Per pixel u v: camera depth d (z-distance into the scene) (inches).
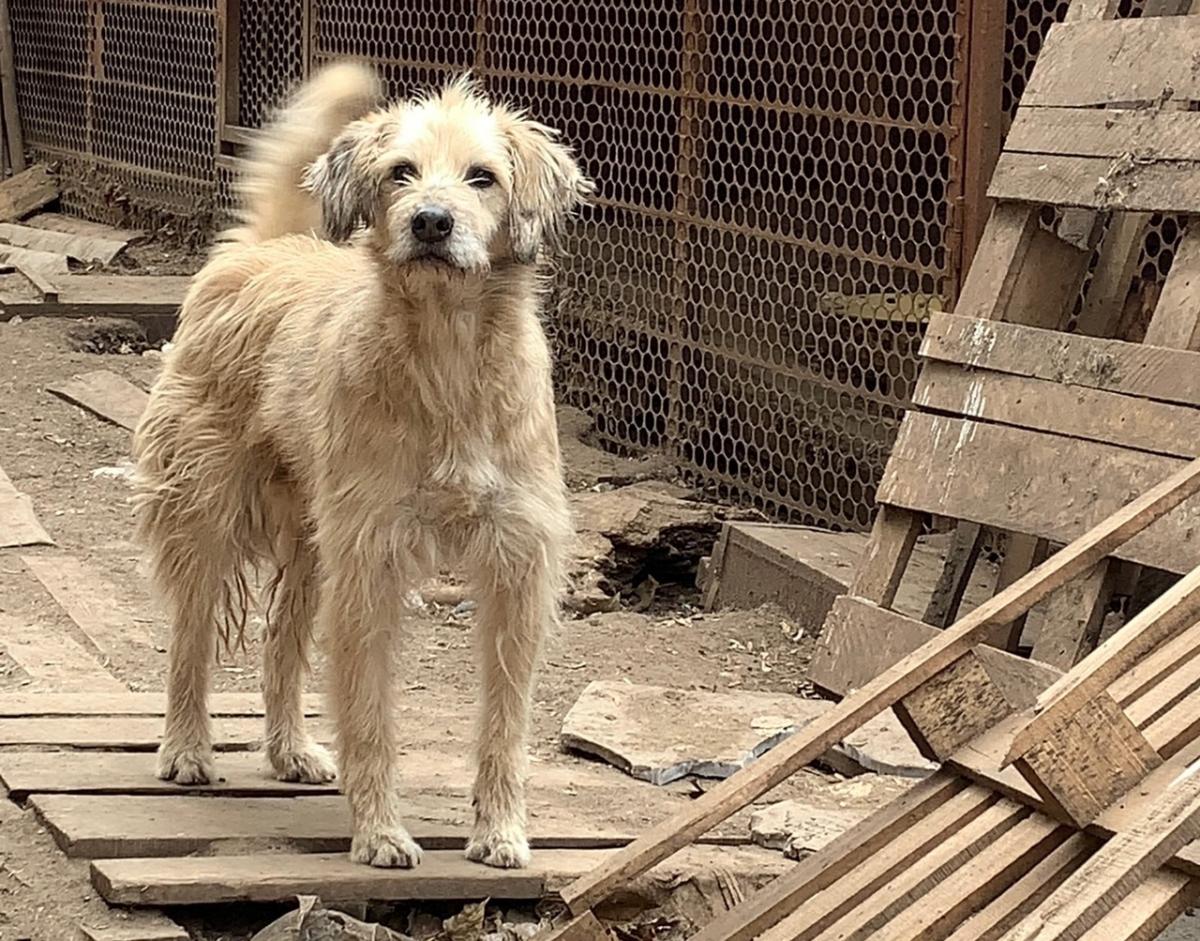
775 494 216.1
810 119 216.2
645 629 188.4
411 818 147.9
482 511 140.6
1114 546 136.7
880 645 167.2
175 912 138.9
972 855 129.3
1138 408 158.1
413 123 141.6
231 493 149.3
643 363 241.1
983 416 166.7
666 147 236.4
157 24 362.9
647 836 130.2
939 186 201.6
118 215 382.3
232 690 170.9
